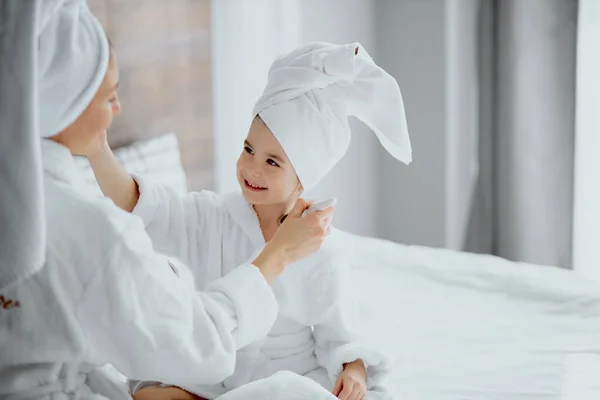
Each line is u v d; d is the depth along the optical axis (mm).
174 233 1656
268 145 1562
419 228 3578
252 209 1668
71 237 1235
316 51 1569
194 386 1548
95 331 1251
